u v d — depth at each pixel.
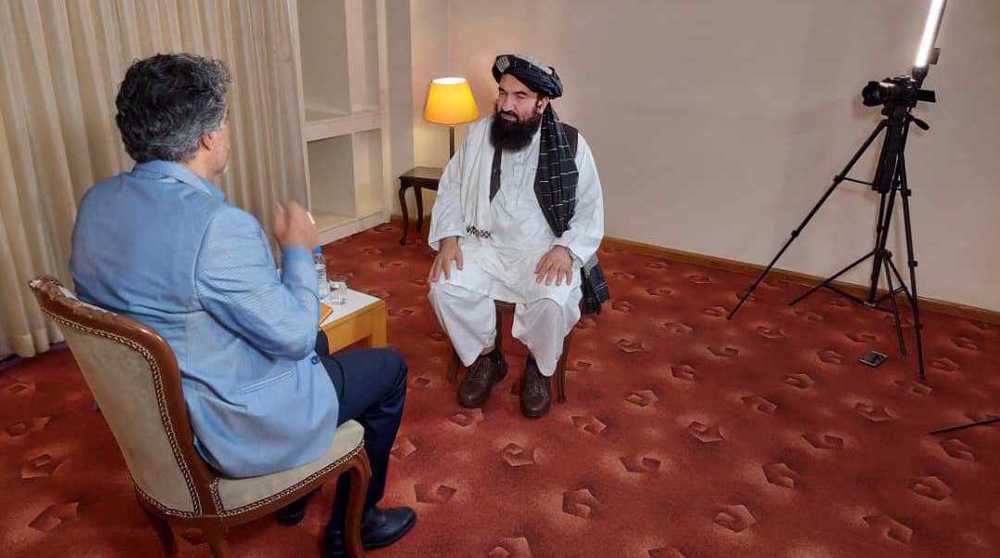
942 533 2.00
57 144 2.67
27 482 2.09
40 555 1.83
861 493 2.15
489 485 2.13
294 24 3.53
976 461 2.31
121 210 1.23
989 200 3.18
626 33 3.76
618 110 3.92
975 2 2.96
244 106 3.38
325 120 3.94
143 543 1.88
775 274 3.75
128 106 1.22
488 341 2.50
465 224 2.47
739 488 2.16
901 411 2.59
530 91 2.28
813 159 3.50
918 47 3.11
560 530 1.96
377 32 4.11
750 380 2.78
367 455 1.74
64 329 1.25
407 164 4.42
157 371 1.21
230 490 1.40
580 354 2.94
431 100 3.86
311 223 1.43
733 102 3.60
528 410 2.47
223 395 1.30
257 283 1.23
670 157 3.86
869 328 3.23
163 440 1.31
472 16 4.20
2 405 2.46
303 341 1.31
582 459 2.27
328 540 1.79
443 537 1.92
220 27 3.21
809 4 3.29
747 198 3.72
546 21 3.97
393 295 3.46
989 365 2.92
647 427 2.45
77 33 2.69
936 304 3.41
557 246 2.39
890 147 2.90
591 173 2.44
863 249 3.52
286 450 1.42
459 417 2.47
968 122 3.12
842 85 3.33
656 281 3.71
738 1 3.44
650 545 1.92
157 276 1.20
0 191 2.56
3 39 2.46
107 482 2.10
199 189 1.27
